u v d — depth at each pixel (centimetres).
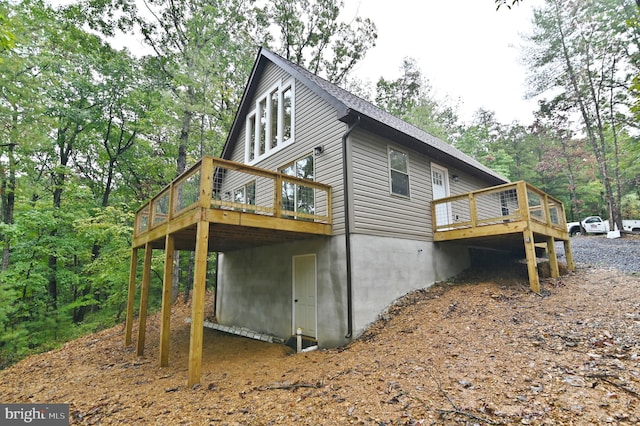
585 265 924
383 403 316
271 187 916
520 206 688
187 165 1573
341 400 335
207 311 1136
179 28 1223
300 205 757
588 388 294
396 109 2470
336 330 633
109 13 1095
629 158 1700
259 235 669
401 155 825
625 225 1719
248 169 550
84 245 1302
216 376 477
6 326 1008
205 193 484
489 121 3092
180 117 1297
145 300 686
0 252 1225
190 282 1452
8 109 1105
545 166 2209
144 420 339
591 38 1598
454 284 816
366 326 630
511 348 411
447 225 828
